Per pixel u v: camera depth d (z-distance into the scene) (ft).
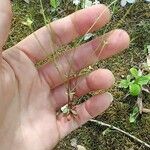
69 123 0.49
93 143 0.58
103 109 0.49
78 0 0.65
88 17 0.46
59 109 0.49
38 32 0.47
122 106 0.59
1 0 0.39
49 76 0.48
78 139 0.58
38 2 0.66
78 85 0.49
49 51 0.48
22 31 0.64
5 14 0.39
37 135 0.45
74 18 0.46
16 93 0.44
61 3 0.66
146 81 0.58
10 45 0.63
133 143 0.57
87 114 0.49
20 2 0.66
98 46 0.47
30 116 0.45
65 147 0.58
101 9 0.46
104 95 0.48
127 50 0.63
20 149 0.44
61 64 0.48
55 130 0.47
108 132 0.58
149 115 0.59
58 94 0.49
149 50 0.63
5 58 0.44
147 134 0.58
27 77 0.45
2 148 0.43
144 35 0.64
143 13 0.65
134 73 0.59
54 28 0.47
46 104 0.47
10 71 0.43
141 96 0.60
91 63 0.49
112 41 0.47
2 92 0.42
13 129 0.44
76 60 0.48
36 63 0.53
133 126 0.58
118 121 0.59
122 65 0.62
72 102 0.49
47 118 0.46
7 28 0.40
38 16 0.65
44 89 0.47
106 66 0.62
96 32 0.63
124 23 0.65
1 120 0.42
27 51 0.47
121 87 0.60
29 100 0.45
